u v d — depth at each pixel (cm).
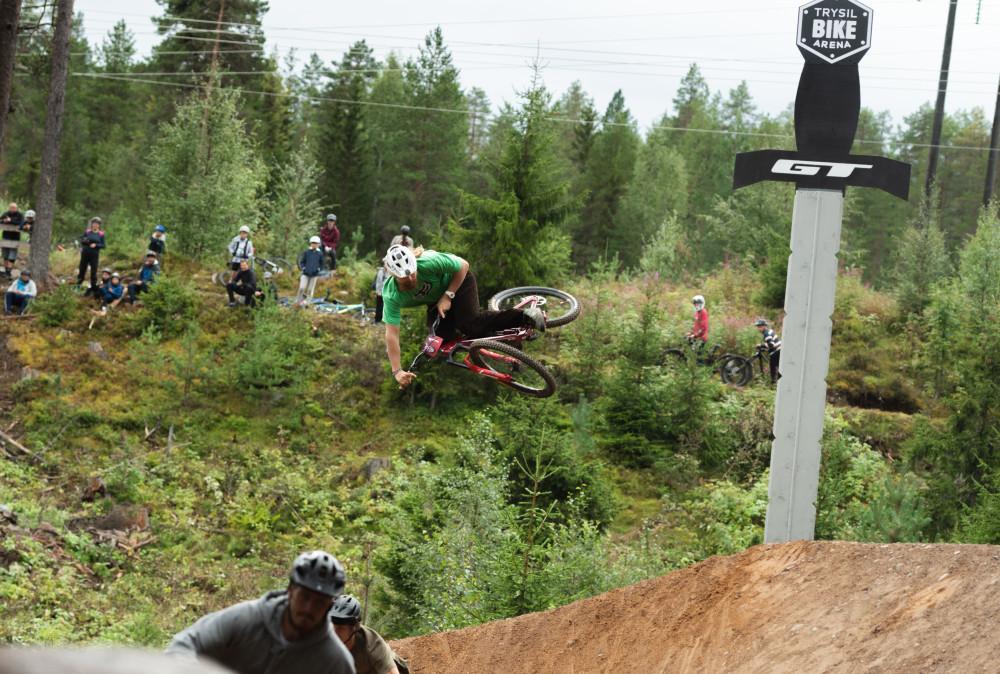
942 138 9194
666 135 9462
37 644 1230
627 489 2120
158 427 2253
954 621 629
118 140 6838
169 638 1370
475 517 1471
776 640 730
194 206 3244
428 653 1001
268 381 2428
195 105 3356
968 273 2758
